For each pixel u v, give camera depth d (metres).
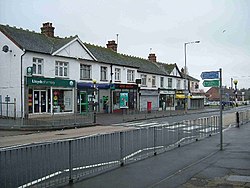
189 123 17.30
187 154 10.93
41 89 26.92
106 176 7.86
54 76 28.23
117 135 9.80
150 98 44.25
